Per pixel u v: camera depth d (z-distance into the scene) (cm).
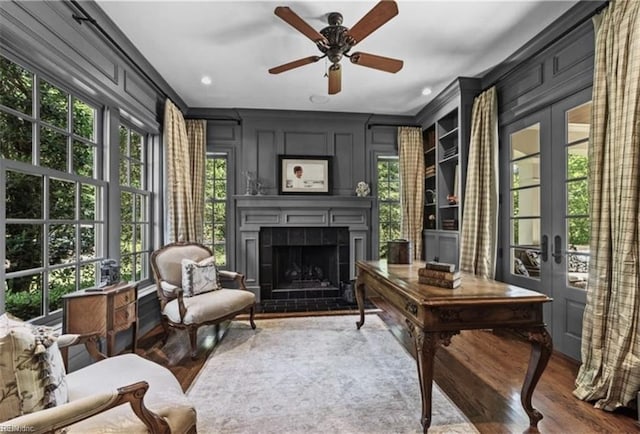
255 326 348
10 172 193
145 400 131
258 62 323
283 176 468
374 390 219
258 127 470
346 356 273
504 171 348
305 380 232
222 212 477
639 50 190
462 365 256
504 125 345
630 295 189
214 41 285
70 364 218
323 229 480
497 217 342
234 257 464
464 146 375
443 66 338
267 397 210
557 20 257
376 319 377
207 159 475
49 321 222
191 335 271
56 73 221
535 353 180
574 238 269
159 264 320
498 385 225
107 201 281
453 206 419
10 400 102
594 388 203
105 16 246
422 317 174
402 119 496
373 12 197
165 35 274
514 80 327
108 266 238
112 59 275
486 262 340
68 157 243
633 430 177
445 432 175
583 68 251
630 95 193
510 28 269
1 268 185
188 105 441
